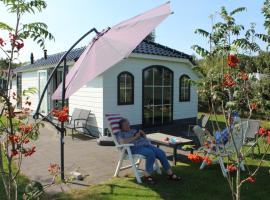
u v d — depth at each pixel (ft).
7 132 9.20
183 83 43.60
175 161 22.79
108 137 30.99
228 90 11.77
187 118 44.47
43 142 32.12
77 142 32.14
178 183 18.81
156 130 39.40
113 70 35.37
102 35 19.58
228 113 11.85
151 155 19.13
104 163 23.79
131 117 37.47
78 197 16.70
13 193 16.48
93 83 35.91
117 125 20.71
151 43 42.04
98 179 19.93
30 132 9.42
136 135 19.85
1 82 9.00
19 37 9.04
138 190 17.69
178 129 40.11
